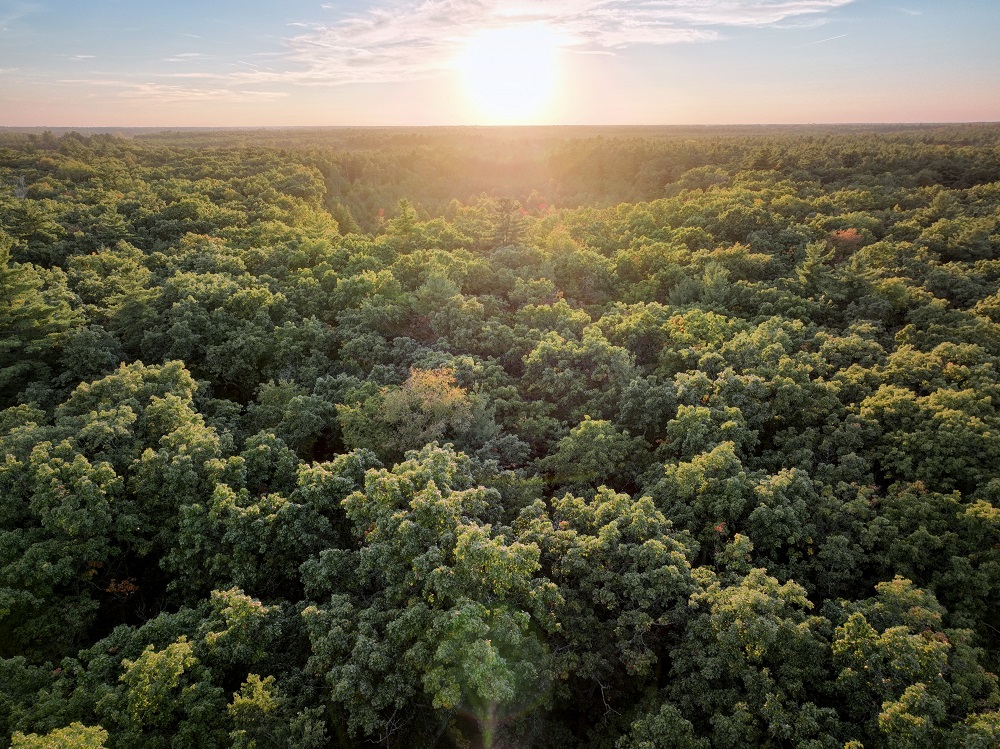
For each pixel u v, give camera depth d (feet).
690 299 188.96
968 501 92.94
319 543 88.89
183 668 67.97
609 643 78.95
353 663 66.64
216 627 76.59
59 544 85.30
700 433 106.32
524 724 76.48
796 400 116.88
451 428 122.62
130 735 64.08
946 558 86.02
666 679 81.66
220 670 74.23
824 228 240.12
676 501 97.04
